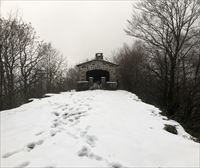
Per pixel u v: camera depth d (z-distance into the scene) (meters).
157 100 24.28
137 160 5.21
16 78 23.58
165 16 21.98
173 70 21.84
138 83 24.12
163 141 6.53
